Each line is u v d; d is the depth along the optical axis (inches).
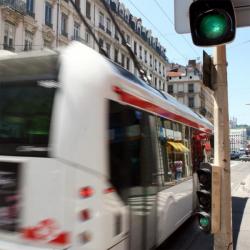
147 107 222.5
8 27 1182.9
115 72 181.0
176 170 287.6
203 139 405.1
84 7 1572.3
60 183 149.3
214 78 199.3
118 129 177.8
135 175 197.8
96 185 157.0
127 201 184.7
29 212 151.9
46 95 158.1
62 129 152.6
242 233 339.6
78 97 155.8
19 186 154.2
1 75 167.3
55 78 158.4
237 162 2266.2
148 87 239.5
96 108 159.3
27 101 160.4
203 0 145.4
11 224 153.6
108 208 164.1
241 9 160.9
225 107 200.2
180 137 305.4
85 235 150.6
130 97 195.5
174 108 290.0
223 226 192.7
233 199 556.1
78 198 149.4
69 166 150.0
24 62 165.2
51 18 1382.9
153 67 2591.0
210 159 442.6
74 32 1512.1
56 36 1402.6
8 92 164.6
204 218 183.8
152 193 225.3
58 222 148.2
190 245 305.9
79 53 162.4
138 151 204.1
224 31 144.9
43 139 154.3
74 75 157.2
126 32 2106.3
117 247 172.6
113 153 171.3
